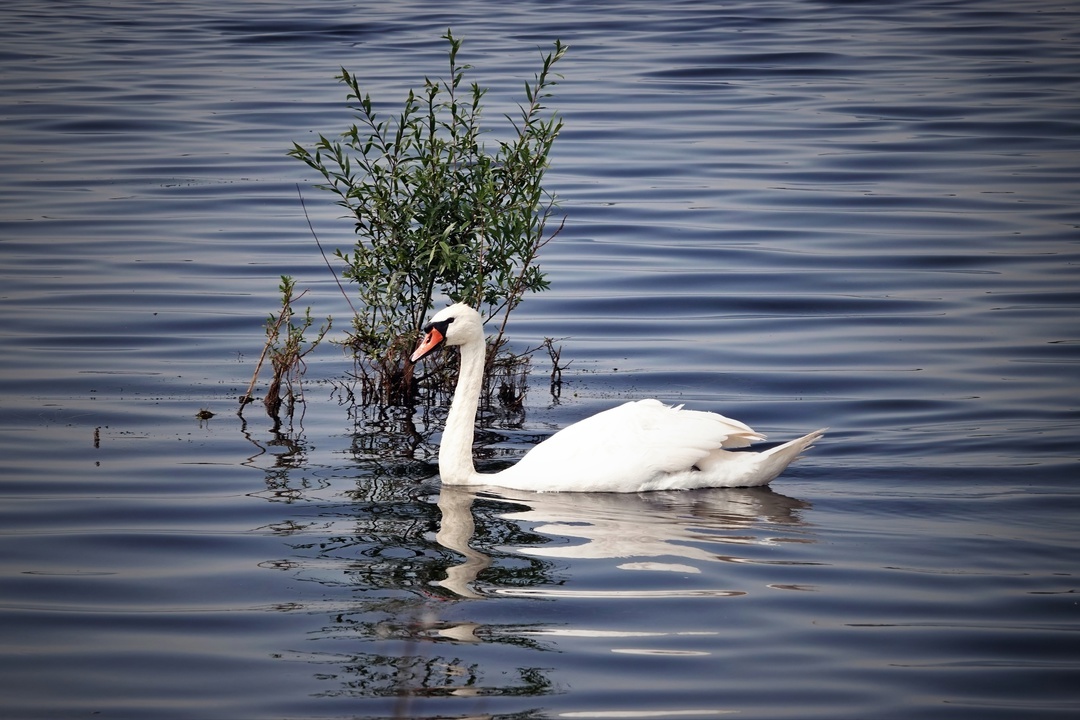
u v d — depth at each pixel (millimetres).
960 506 13109
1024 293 21516
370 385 17297
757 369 18250
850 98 36906
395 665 9977
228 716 9328
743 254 24156
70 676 9891
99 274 22422
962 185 28562
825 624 10547
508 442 15633
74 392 16984
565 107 35562
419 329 17422
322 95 36031
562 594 11117
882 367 18172
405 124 17188
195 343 19188
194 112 34781
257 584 11438
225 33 46656
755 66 41188
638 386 17688
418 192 17031
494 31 46406
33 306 20641
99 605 11055
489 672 9812
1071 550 11977
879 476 14070
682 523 12773
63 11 52531
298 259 23531
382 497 13641
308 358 18828
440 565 11781
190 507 13281
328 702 9461
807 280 22578
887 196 27875
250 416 16328
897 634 10375
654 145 32125
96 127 33406
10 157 30516
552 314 21047
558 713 9234
